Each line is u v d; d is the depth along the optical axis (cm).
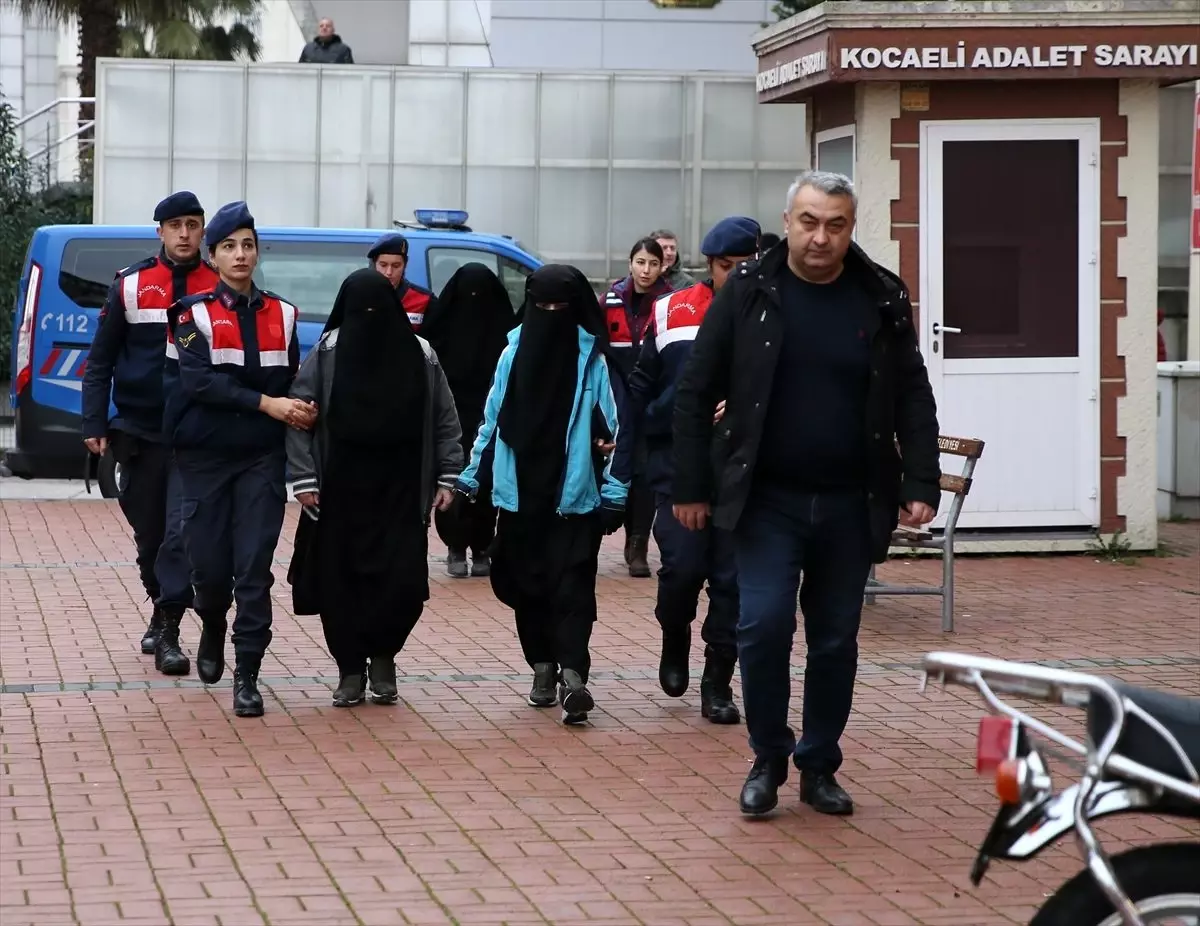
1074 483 1344
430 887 585
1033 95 1309
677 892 583
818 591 663
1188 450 1590
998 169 1314
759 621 648
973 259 1318
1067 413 1338
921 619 1103
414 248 1739
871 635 1049
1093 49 1275
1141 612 1129
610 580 1272
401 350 827
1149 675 941
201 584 843
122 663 953
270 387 833
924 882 597
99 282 1741
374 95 2159
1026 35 1273
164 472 934
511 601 841
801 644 1016
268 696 877
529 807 683
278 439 834
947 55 1272
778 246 652
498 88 2173
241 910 560
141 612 1116
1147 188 1324
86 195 2689
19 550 1392
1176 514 1595
